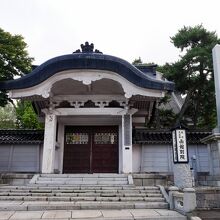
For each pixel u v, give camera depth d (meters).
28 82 14.22
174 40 26.52
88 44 15.23
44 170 14.18
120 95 15.33
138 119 17.28
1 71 19.39
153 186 11.81
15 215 8.12
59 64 13.95
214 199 10.80
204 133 18.17
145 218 7.77
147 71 17.33
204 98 26.39
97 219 7.55
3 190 11.00
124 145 14.53
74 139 16.84
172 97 31.97
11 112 42.41
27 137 17.72
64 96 15.41
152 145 17.11
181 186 10.91
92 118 16.11
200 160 16.78
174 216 7.97
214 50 14.12
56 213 8.45
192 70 24.77
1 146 17.25
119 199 10.08
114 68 13.95
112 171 16.17
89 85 14.43
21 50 21.16
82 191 10.86
